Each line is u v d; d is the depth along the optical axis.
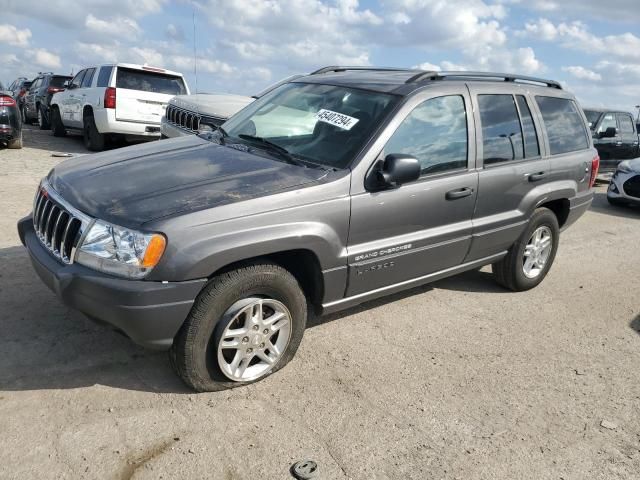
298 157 3.72
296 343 3.52
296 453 2.81
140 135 11.27
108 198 3.05
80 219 3.00
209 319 3.03
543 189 5.04
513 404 3.46
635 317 5.07
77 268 2.91
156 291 2.81
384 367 3.75
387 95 3.98
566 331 4.62
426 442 3.01
